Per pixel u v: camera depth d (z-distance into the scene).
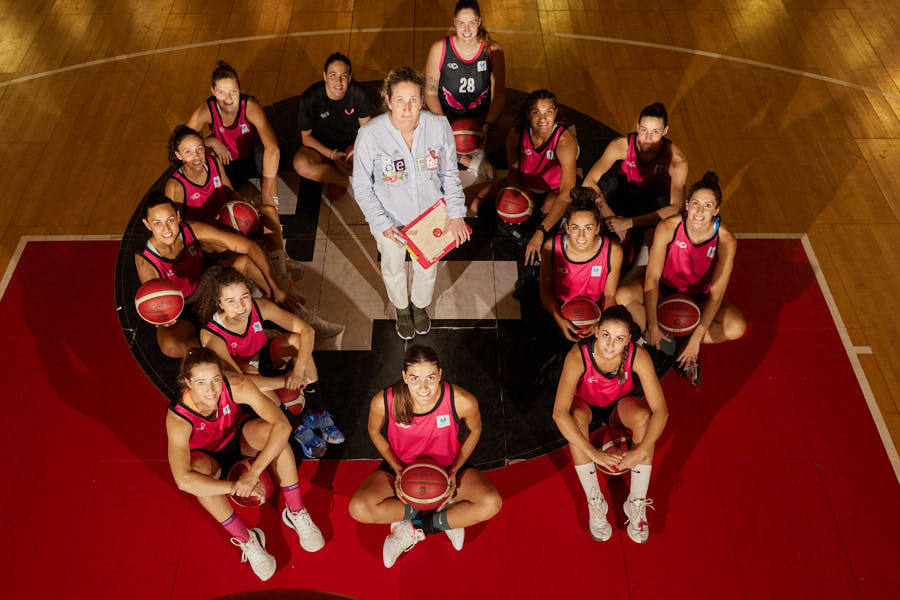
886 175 5.36
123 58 6.22
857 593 3.46
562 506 3.75
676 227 3.97
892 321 4.51
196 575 3.53
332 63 4.59
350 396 4.15
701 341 4.07
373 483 3.41
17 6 6.66
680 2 6.79
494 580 3.51
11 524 3.69
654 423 3.45
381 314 4.53
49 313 4.53
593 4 6.76
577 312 3.97
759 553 3.58
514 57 6.25
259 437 3.44
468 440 3.50
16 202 5.17
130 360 4.30
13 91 5.94
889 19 6.60
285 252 4.80
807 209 5.14
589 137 5.58
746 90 6.00
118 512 3.73
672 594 3.46
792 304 4.59
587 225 3.69
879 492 3.79
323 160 5.14
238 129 4.83
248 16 6.59
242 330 3.73
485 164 5.21
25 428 4.03
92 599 3.46
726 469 3.87
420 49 6.28
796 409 4.10
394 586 3.50
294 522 3.54
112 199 5.19
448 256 4.83
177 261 4.05
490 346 4.37
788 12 6.68
